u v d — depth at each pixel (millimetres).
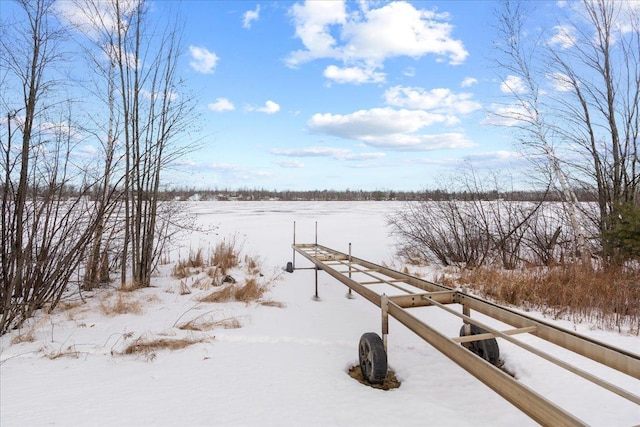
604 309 6195
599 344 2574
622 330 5605
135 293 7797
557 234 11117
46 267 6270
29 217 6242
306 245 10148
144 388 3598
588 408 3334
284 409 3232
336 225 25016
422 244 13258
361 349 4020
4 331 5211
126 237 8320
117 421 2992
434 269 11133
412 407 3318
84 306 6730
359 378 4004
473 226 12383
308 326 5699
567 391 3639
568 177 10508
